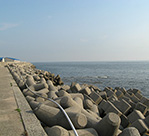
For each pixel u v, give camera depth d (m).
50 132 3.46
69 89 11.19
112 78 33.44
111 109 6.68
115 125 3.81
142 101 9.50
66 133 3.40
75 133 3.34
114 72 50.69
